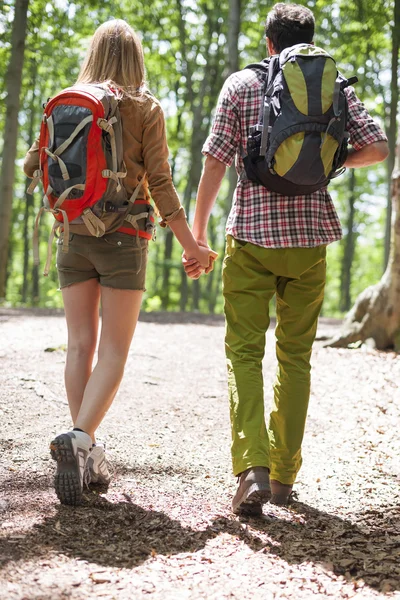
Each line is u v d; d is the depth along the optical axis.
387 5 14.23
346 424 4.25
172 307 21.17
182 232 2.70
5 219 12.75
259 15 15.82
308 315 2.78
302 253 2.66
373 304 6.87
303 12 2.79
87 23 16.08
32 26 14.48
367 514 2.76
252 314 2.71
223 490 2.94
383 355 6.45
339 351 6.68
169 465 3.22
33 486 2.73
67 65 16.97
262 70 2.73
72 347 2.78
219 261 25.53
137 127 2.59
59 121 2.49
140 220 2.66
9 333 6.90
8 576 1.91
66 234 2.51
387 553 2.33
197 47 18.59
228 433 3.91
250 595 1.94
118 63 2.67
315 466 3.42
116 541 2.26
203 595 1.92
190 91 18.56
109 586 1.92
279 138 2.49
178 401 4.57
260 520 2.59
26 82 17.44
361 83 15.80
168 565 2.11
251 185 2.70
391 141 15.53
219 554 2.23
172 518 2.52
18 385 4.54
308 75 2.52
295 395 2.80
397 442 3.87
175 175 23.06
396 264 6.70
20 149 23.42
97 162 2.47
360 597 1.97
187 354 6.35
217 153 2.70
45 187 2.55
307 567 2.17
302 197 2.66
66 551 2.13
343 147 2.66
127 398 4.53
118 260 2.63
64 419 3.85
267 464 2.50
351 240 25.55
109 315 2.67
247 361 2.69
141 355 6.07
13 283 28.84
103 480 2.79
